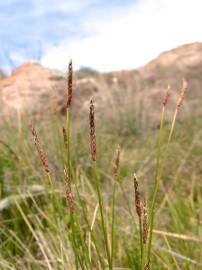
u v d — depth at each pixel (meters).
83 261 0.15
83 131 0.47
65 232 0.23
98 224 0.24
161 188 0.37
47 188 0.32
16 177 0.35
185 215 0.31
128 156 0.47
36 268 0.24
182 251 0.24
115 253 0.23
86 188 0.34
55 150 0.38
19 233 0.30
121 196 0.32
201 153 0.45
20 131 0.41
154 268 0.22
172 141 0.53
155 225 0.28
